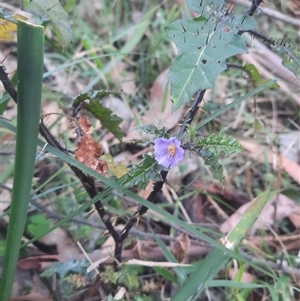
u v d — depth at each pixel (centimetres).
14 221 44
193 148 44
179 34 42
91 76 102
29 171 42
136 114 92
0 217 63
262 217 78
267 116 101
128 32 110
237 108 99
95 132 87
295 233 78
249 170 87
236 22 44
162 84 98
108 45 104
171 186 82
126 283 63
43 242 69
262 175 88
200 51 42
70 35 45
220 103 96
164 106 90
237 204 83
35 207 73
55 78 101
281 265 69
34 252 68
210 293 67
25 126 40
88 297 64
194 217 81
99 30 115
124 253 67
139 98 100
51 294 63
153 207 48
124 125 92
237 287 61
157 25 115
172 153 41
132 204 79
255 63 98
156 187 49
